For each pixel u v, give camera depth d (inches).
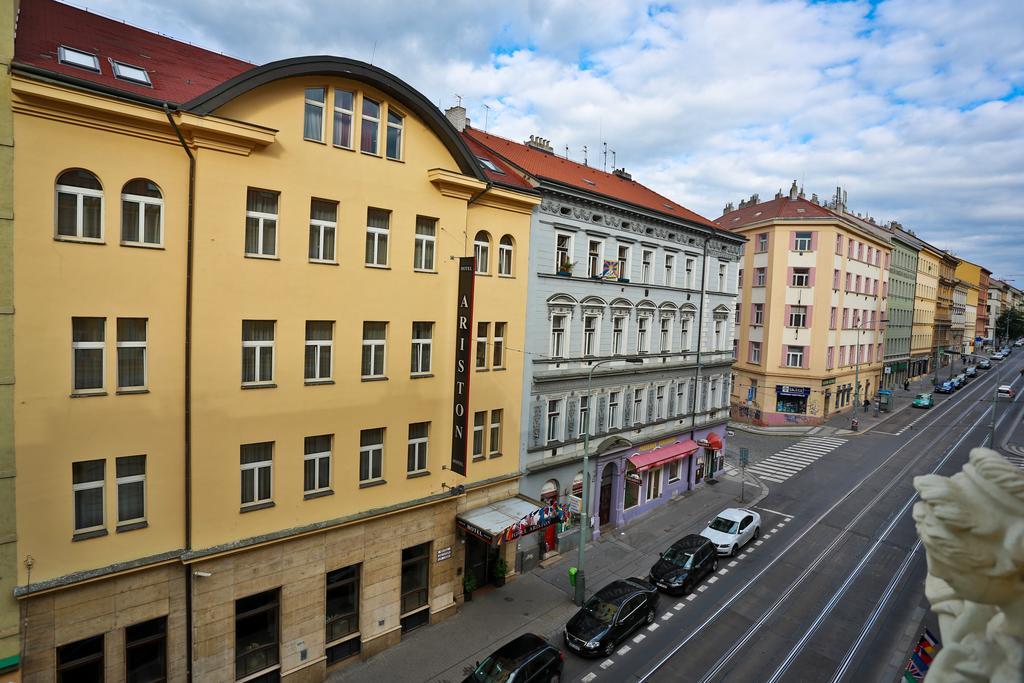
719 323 1354.6
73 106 451.5
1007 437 1831.9
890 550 977.5
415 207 674.8
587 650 652.1
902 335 2859.3
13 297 439.2
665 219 1103.0
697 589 831.1
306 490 615.2
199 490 530.6
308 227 588.4
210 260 525.3
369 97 628.1
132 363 505.7
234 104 530.3
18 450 446.3
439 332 712.4
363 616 653.3
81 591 476.4
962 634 161.9
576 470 969.5
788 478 1392.7
